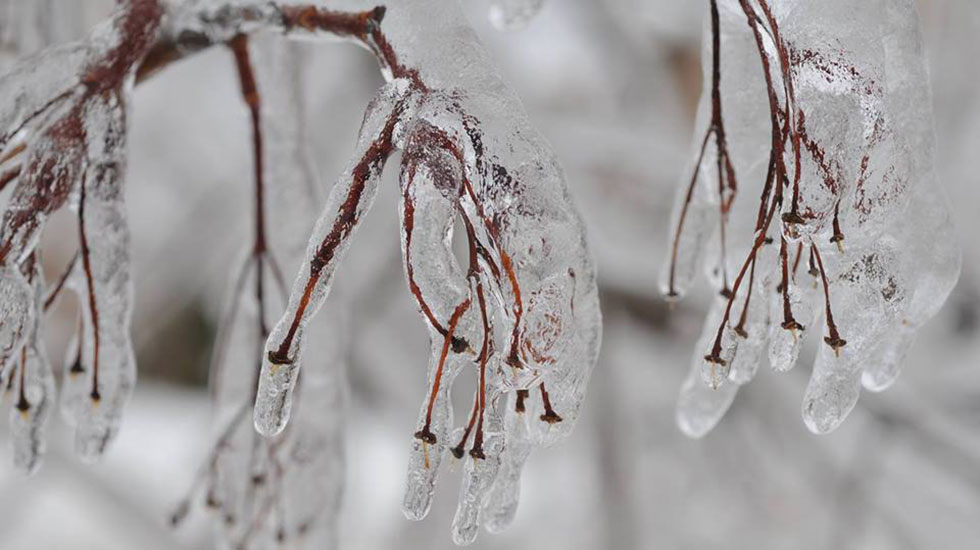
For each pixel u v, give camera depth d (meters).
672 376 1.22
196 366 1.63
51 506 1.36
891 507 1.06
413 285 0.45
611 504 1.04
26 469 0.52
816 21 0.46
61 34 0.61
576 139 1.15
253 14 0.50
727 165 0.50
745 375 0.48
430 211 0.45
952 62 1.14
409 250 0.45
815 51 0.46
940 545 1.03
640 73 1.26
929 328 1.17
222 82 1.30
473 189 0.45
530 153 0.46
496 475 0.46
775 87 0.47
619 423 1.07
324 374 0.61
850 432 1.13
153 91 1.30
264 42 0.59
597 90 1.27
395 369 1.20
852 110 0.45
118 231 0.51
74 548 1.31
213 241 1.25
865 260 0.46
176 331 1.61
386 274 1.13
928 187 0.47
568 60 1.27
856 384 0.47
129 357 0.52
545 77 1.27
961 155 1.14
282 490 0.61
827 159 0.45
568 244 0.46
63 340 1.28
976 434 0.98
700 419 0.51
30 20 0.60
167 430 1.50
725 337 0.47
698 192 0.51
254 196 0.59
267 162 0.60
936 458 0.98
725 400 0.51
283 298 0.60
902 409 0.97
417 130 0.46
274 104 0.59
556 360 0.45
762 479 1.24
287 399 0.46
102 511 1.06
